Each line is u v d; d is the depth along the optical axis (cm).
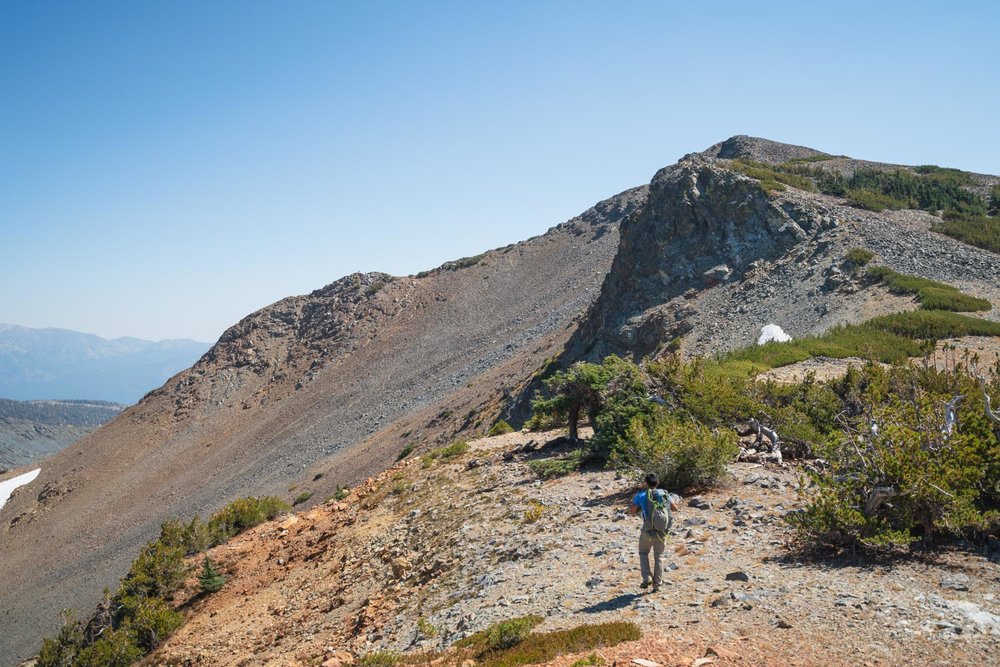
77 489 10056
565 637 697
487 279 13050
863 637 624
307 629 1427
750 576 835
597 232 13188
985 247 4316
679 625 700
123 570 5981
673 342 4341
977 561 805
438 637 951
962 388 1361
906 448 892
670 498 853
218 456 9944
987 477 911
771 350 3109
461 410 6944
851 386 1773
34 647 4891
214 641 1620
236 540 2528
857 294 3900
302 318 13625
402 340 11750
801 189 5522
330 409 10100
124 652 1817
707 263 5116
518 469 1933
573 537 1188
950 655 575
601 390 1936
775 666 575
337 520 2198
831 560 869
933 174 7100
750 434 1738
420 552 1534
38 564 7681
